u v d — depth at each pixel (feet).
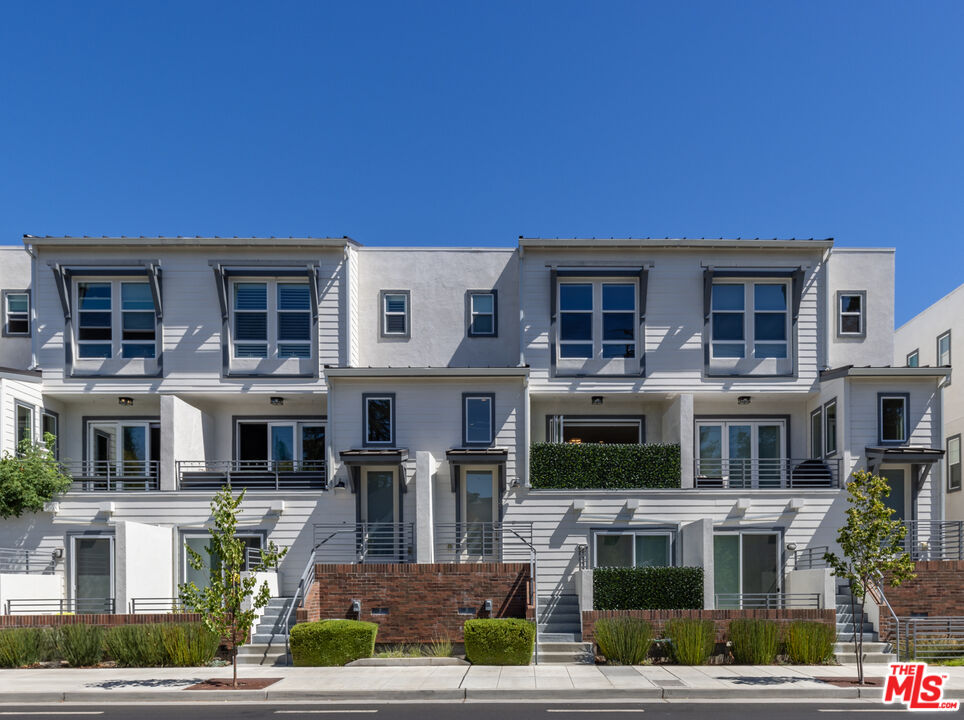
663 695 52.29
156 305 83.10
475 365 88.48
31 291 84.17
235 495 79.46
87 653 63.52
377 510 81.92
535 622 65.00
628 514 79.36
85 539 78.07
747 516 79.36
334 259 84.48
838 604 71.87
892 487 82.38
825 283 85.25
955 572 70.59
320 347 83.61
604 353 84.84
